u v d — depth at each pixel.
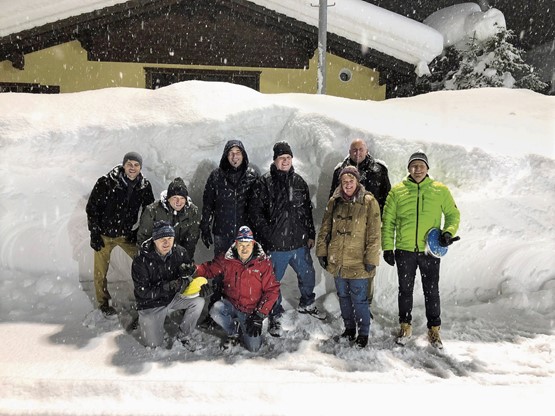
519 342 4.22
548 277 4.90
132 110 5.48
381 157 5.09
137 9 11.70
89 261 5.01
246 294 4.03
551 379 3.65
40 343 4.05
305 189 4.49
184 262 4.10
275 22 12.29
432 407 3.23
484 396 3.37
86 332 4.27
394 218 4.24
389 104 7.12
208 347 4.09
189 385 3.41
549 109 7.13
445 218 4.21
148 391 3.37
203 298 4.03
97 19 11.62
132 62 12.27
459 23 13.91
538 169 5.18
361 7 12.26
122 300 4.78
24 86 12.02
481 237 4.93
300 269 4.55
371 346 4.16
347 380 3.61
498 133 5.98
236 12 12.36
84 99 5.88
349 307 4.21
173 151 5.09
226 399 3.30
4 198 4.95
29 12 11.20
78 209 5.02
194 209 4.39
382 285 4.96
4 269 4.93
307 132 5.25
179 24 12.29
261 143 5.34
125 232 4.49
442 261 4.96
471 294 4.94
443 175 5.12
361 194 4.12
